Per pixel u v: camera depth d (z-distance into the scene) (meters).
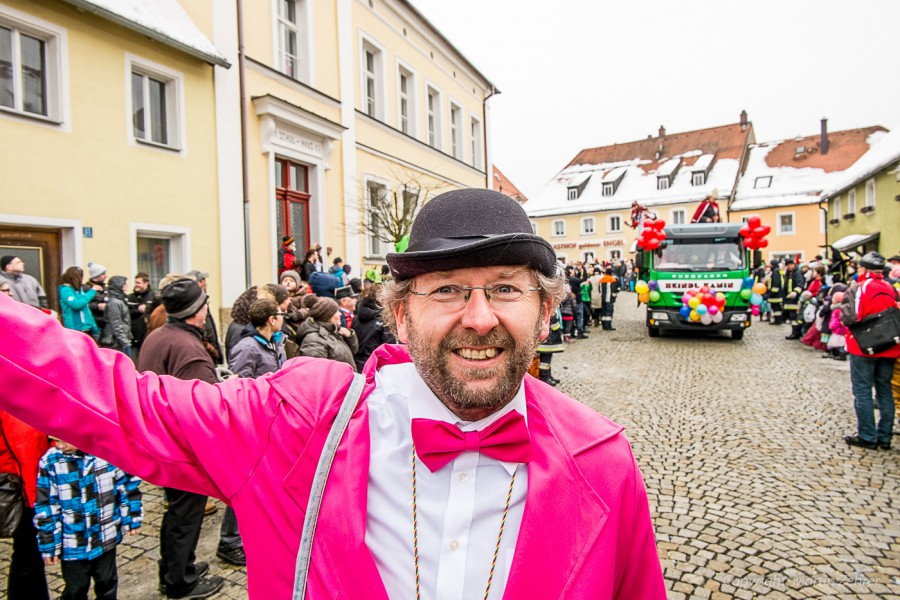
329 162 12.77
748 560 3.40
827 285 12.43
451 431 1.00
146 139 8.61
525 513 0.97
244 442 1.03
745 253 13.05
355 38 13.90
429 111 18.20
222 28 9.84
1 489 2.53
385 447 1.04
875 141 42.75
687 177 45.09
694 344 12.98
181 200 8.98
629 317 19.58
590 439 1.07
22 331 0.99
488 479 1.01
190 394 1.09
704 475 4.78
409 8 15.95
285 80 11.27
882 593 3.05
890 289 5.30
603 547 0.98
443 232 1.03
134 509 2.84
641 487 1.10
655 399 7.59
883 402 5.39
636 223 14.96
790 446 5.52
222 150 9.73
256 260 10.54
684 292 13.11
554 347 7.27
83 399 0.98
